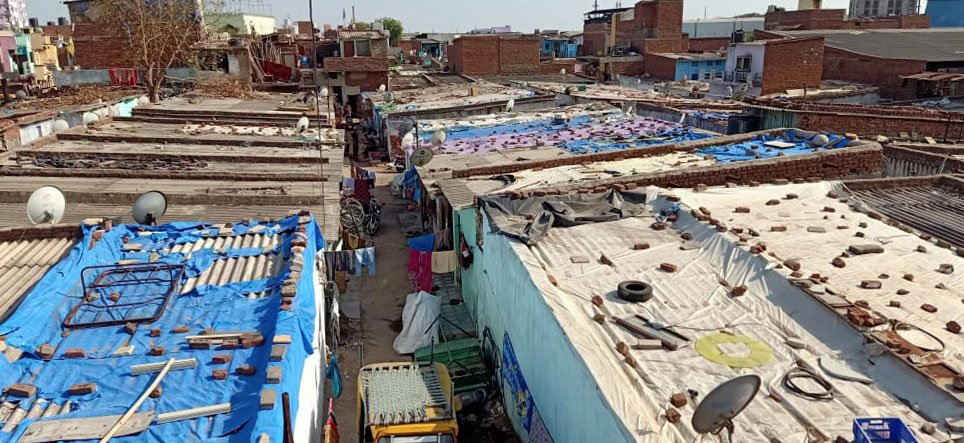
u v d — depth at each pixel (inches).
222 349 337.7
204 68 1737.2
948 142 845.8
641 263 426.0
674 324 344.8
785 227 464.8
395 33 3599.9
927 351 292.0
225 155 811.4
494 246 507.2
